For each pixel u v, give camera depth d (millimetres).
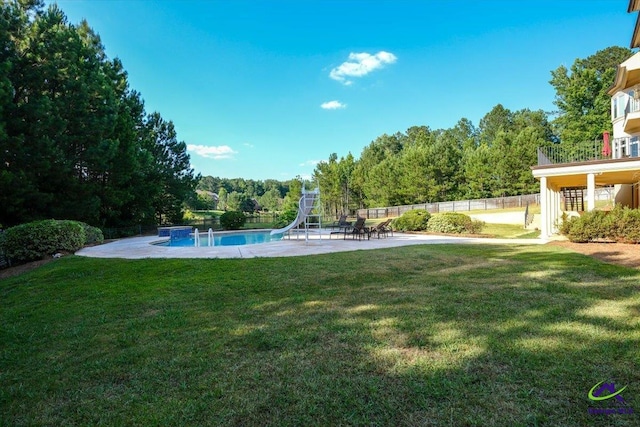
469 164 38750
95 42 22141
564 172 12438
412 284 5809
